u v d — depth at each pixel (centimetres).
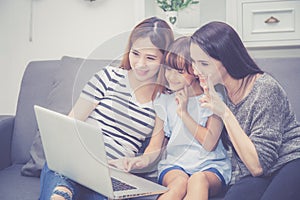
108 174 99
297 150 125
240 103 133
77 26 228
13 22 235
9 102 238
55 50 232
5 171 175
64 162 117
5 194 144
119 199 106
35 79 193
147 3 201
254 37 192
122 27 222
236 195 122
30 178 164
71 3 228
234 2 193
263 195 115
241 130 128
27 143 185
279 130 128
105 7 224
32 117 187
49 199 117
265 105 131
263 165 125
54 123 112
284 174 118
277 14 189
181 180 120
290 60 147
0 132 181
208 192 124
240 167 131
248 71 136
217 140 126
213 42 130
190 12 197
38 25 233
